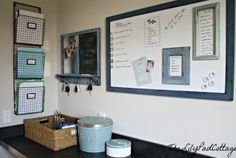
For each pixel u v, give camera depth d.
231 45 1.14
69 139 1.72
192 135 1.30
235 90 1.15
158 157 1.45
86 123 1.58
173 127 1.39
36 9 2.11
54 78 2.26
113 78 1.71
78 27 2.02
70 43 2.09
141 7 1.53
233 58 1.15
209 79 1.22
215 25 1.19
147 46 1.50
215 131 1.22
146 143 1.52
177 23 1.35
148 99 1.51
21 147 1.73
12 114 1.98
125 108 1.65
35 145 1.78
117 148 1.49
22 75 1.98
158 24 1.43
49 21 2.21
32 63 2.04
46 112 2.20
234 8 1.14
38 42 2.09
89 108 1.94
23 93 1.98
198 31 1.25
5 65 1.93
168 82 1.39
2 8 1.91
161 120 1.45
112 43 1.71
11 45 1.96
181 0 1.32
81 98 2.01
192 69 1.29
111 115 1.75
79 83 2.03
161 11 1.42
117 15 1.67
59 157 1.52
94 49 1.85
